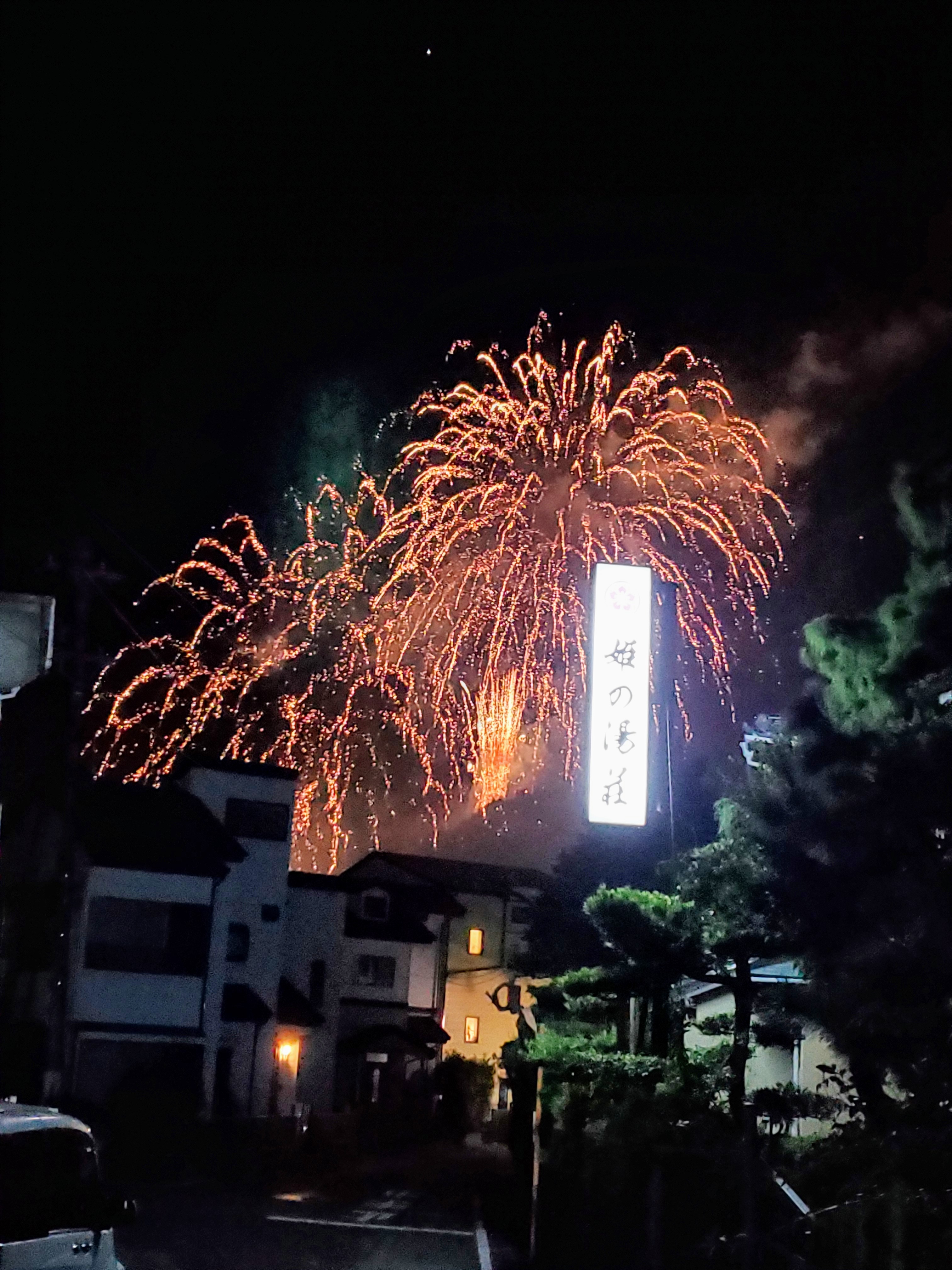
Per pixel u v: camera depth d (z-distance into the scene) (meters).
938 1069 10.29
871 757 11.18
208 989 33.81
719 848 14.46
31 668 17.16
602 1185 16.48
